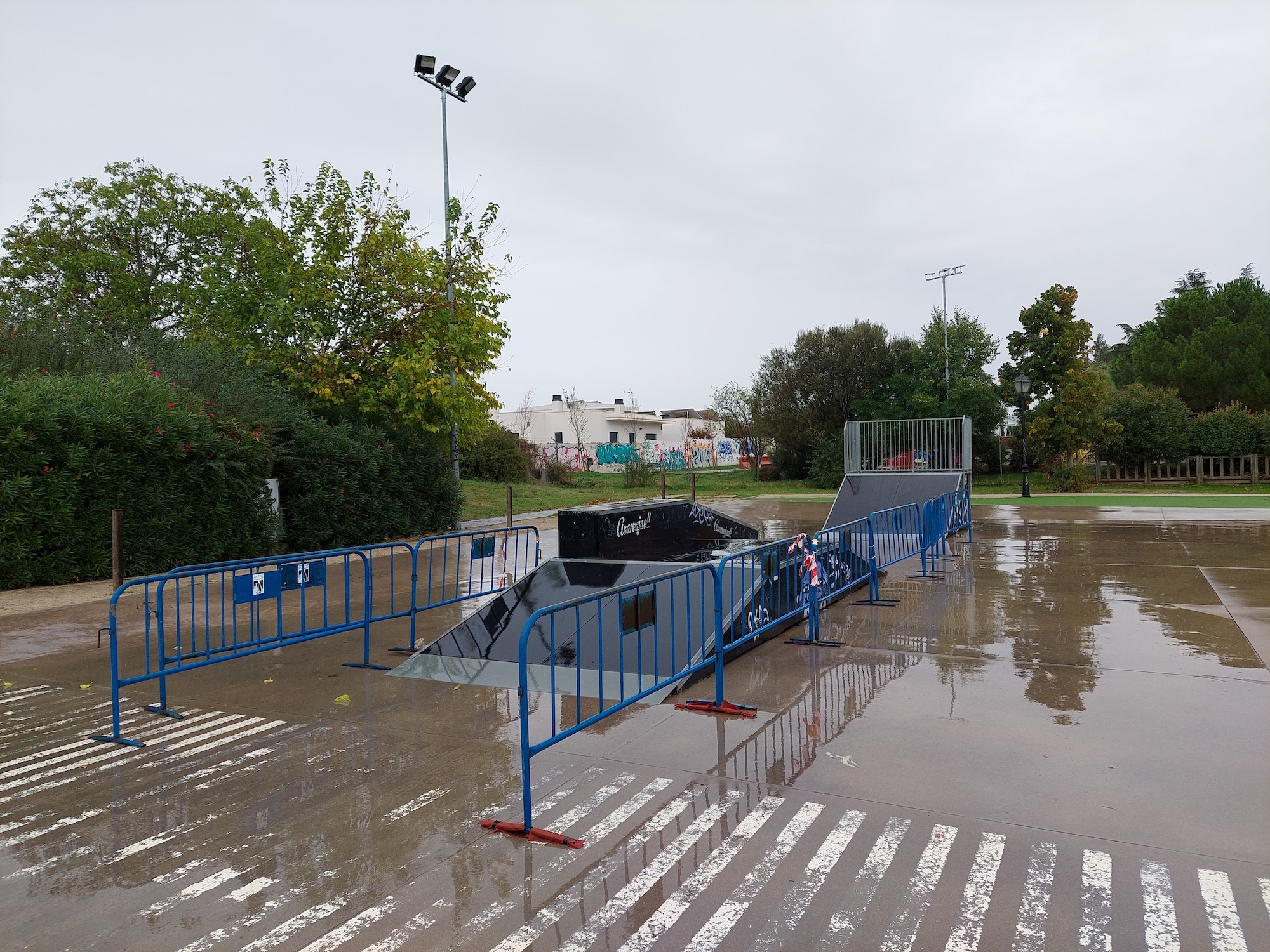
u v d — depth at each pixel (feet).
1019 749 15.21
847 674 20.56
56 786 14.62
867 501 53.62
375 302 61.00
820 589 27.68
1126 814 12.48
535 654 21.65
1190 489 96.12
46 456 35.68
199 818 13.16
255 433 45.68
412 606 24.95
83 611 30.81
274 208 60.95
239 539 43.93
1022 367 100.27
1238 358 112.57
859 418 120.26
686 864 11.28
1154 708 17.49
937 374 116.57
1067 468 97.66
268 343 60.13
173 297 74.95
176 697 19.93
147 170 78.13
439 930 9.84
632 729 16.78
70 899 10.75
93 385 39.45
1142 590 31.27
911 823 12.34
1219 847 11.43
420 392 58.03
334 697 19.70
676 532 31.27
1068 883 10.57
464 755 15.69
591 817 12.82
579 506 82.12
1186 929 9.52
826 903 10.23
